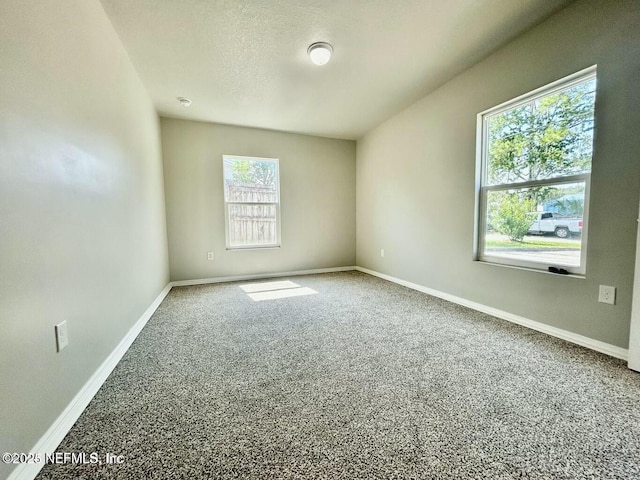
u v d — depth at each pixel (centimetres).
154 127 323
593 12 175
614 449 104
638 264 153
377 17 192
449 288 301
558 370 160
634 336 156
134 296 222
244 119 379
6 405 88
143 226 256
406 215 362
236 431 115
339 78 273
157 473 96
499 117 246
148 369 167
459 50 233
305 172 454
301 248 459
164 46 217
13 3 97
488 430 114
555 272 206
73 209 133
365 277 432
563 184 203
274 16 189
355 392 142
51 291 113
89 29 157
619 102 166
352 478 93
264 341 206
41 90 111
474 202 266
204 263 401
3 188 90
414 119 337
